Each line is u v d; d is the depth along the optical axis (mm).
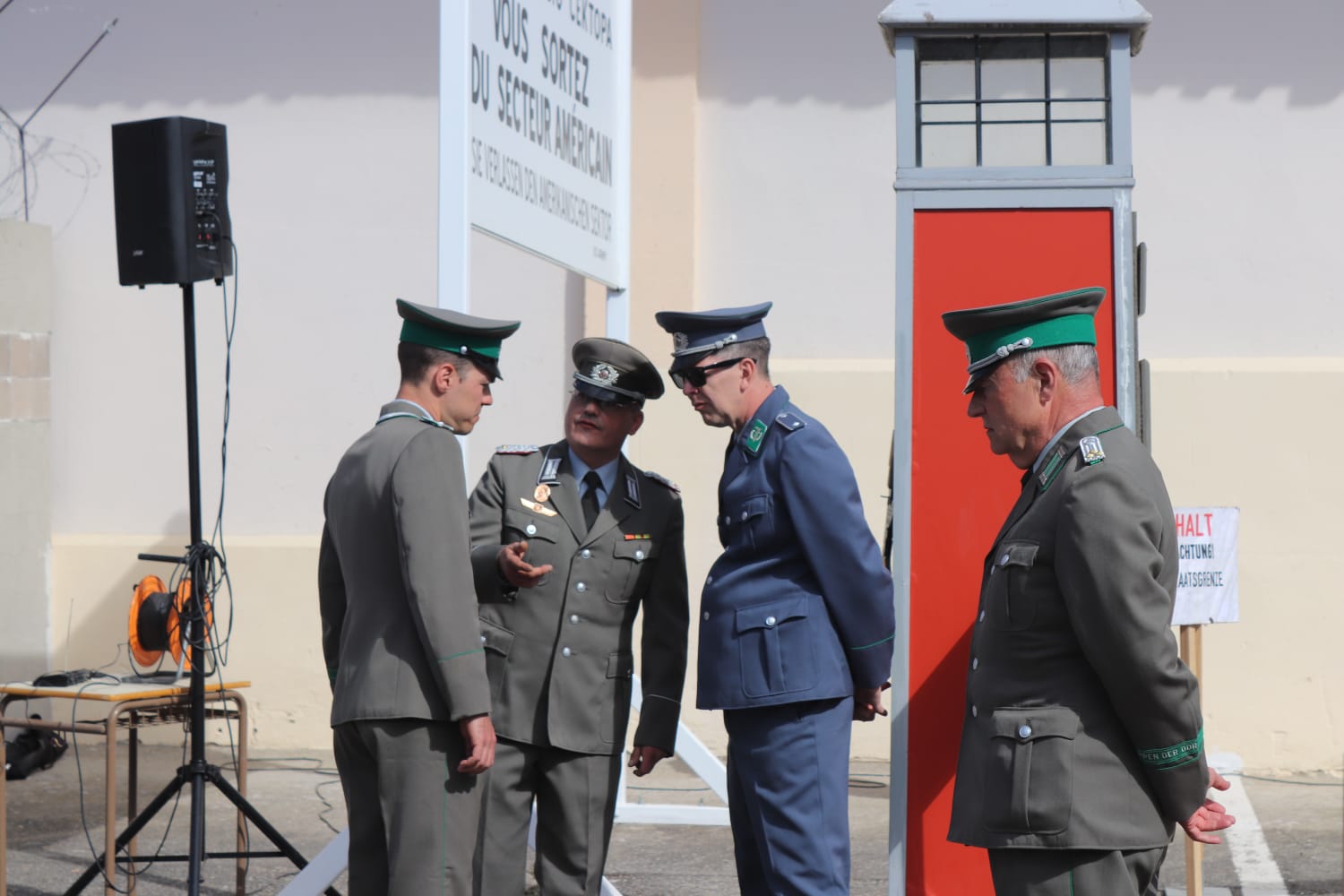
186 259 4336
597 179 4758
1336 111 6090
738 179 6355
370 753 2916
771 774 3166
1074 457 2594
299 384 6695
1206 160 6145
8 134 6918
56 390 6832
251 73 6762
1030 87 3473
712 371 3258
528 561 3330
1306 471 5945
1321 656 5906
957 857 3404
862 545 3145
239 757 4457
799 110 6332
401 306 3125
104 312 6828
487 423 6539
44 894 4426
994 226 3439
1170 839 2582
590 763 3289
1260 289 6113
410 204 6648
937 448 3434
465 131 3621
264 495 6699
